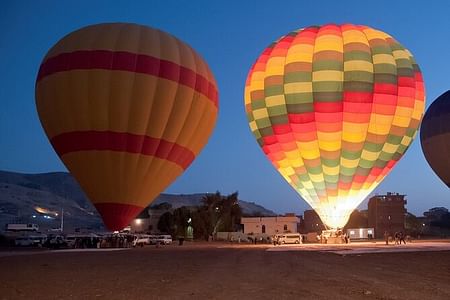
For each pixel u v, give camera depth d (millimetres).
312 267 19094
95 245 47844
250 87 33219
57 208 169625
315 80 30172
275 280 14688
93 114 21766
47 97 22406
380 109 30188
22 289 13234
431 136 43094
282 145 32000
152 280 15078
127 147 22016
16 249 42625
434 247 33406
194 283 14188
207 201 80688
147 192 23078
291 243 48406
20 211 148125
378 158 31375
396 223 85250
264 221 75375
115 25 23297
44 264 22047
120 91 21797
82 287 13523
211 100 24438
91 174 22219
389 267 18953
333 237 43156
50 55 22969
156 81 22219
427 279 14781
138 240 50562
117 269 19172
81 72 21859
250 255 27266
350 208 33156
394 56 31141
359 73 29891
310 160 31688
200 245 50906
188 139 23625
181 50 23641
